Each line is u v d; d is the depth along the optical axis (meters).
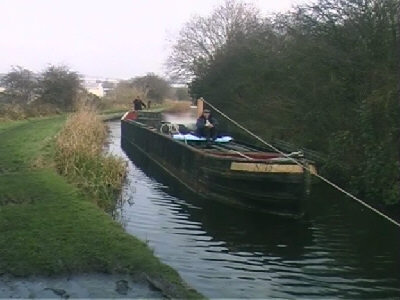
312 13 16.39
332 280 6.88
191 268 7.21
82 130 19.22
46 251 6.73
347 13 15.03
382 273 7.13
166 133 18.86
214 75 30.69
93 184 11.24
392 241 8.55
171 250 8.02
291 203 9.73
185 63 41.09
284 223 9.65
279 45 21.95
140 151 22.19
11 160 14.80
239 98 25.86
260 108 21.48
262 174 9.89
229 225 9.52
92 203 9.62
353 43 14.73
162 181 14.45
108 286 5.89
